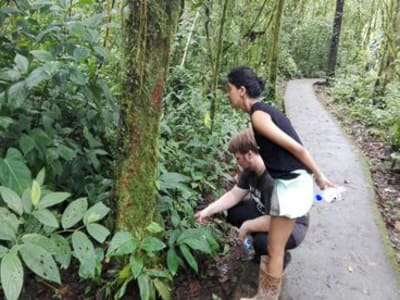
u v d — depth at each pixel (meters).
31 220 2.11
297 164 2.04
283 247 2.22
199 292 2.54
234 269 2.74
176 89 4.95
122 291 2.19
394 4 7.84
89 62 2.78
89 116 2.79
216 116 4.60
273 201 2.09
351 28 15.44
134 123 2.17
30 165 2.59
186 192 2.83
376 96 7.53
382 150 5.44
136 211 2.28
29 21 2.77
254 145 2.45
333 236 3.19
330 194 2.03
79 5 3.25
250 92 2.04
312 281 2.67
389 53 7.30
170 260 2.37
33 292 2.45
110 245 2.12
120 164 2.25
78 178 2.77
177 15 2.13
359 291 2.60
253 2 6.44
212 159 3.77
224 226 3.15
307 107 8.32
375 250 3.04
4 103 2.38
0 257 1.82
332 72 13.31
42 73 2.23
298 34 15.80
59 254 1.99
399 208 3.91
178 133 3.91
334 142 5.68
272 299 2.31
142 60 2.08
